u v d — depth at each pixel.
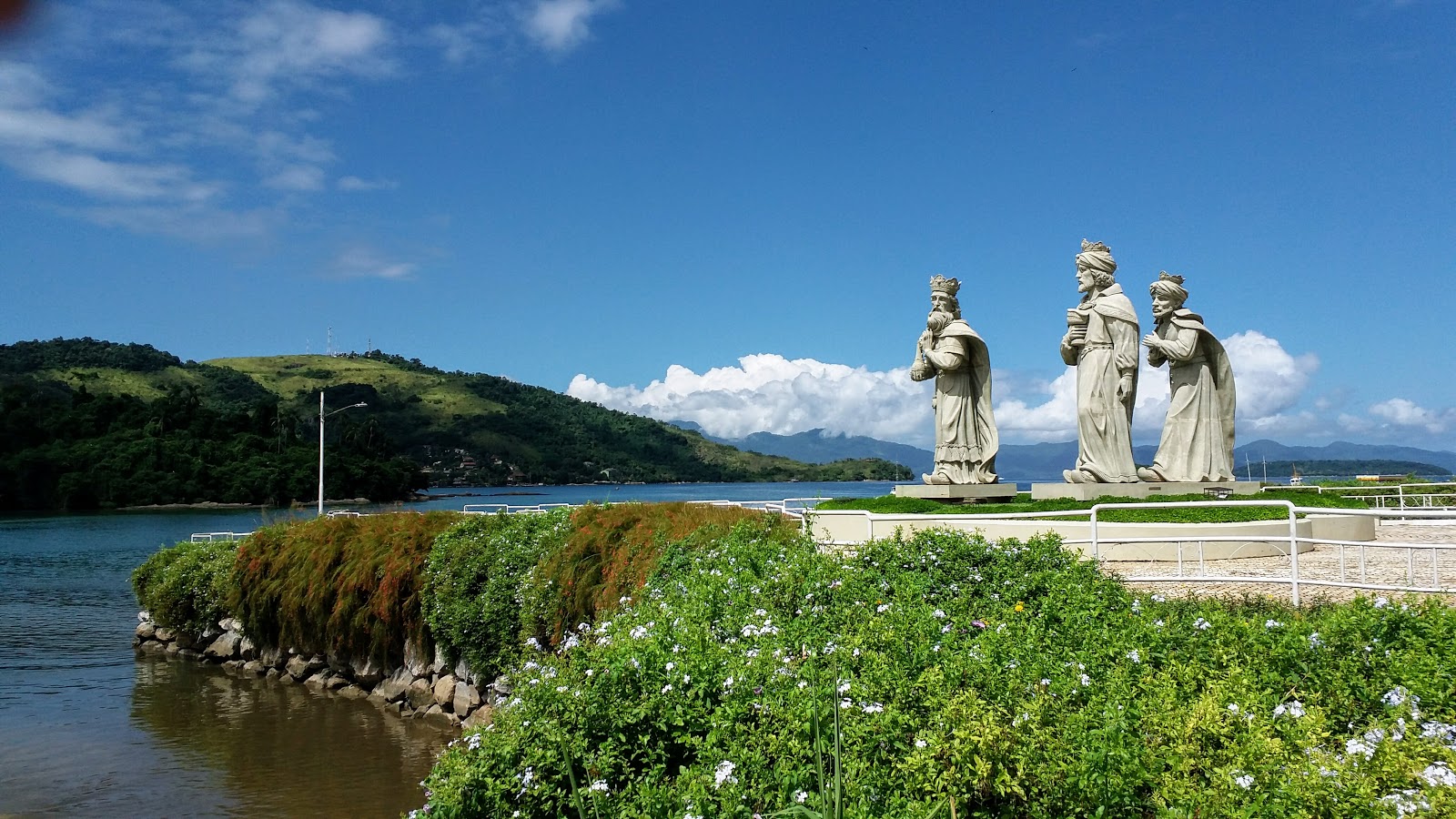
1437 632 6.33
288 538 22.27
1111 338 20.02
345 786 13.52
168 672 22.41
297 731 16.62
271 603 21.83
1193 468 20.36
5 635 27.28
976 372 21.55
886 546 10.09
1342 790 4.24
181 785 13.73
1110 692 5.63
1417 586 11.02
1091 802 4.69
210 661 23.48
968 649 6.59
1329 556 15.97
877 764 5.26
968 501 20.66
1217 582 12.58
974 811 5.09
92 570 41.50
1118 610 8.02
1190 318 20.58
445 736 15.83
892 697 5.90
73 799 13.23
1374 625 6.50
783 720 5.72
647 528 13.67
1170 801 4.56
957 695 5.57
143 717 17.91
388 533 19.61
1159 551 15.66
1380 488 28.08
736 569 9.95
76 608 31.86
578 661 6.54
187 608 24.83
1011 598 8.80
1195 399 20.48
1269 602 9.85
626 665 6.27
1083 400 20.17
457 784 5.91
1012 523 16.80
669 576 11.41
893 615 7.58
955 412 21.33
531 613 14.30
